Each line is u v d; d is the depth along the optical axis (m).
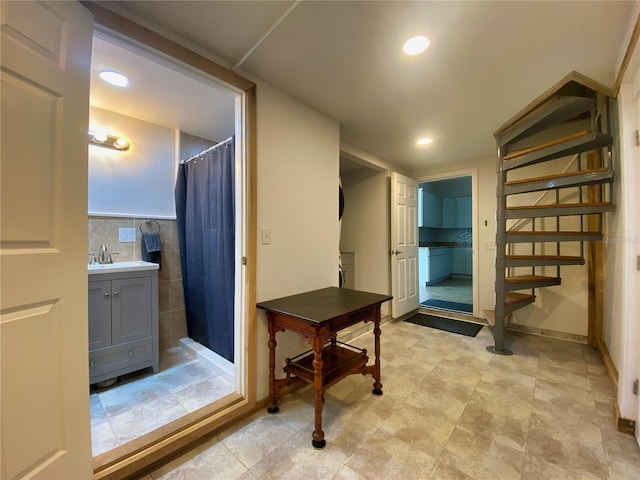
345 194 4.12
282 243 1.93
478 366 2.33
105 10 1.17
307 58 1.59
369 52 1.53
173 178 2.72
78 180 1.06
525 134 2.55
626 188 1.53
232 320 2.17
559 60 1.61
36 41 0.93
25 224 0.90
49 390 0.96
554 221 3.03
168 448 1.34
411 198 3.96
